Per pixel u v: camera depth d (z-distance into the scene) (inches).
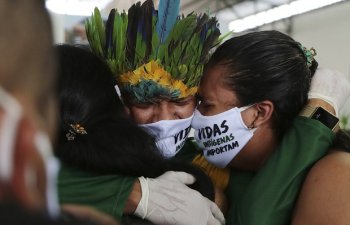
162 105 37.0
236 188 40.1
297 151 34.6
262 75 35.0
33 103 9.5
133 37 35.3
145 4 35.9
